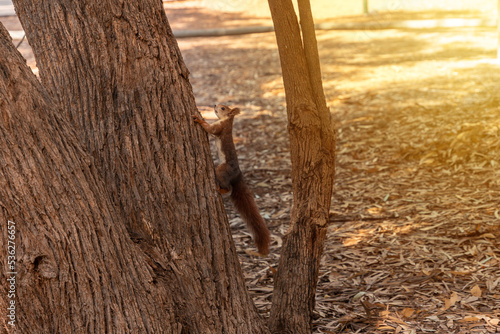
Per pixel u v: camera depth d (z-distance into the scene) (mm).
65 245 2393
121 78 2971
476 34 14594
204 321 2912
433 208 5820
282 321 3434
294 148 3500
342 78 11992
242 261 5113
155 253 2881
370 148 7914
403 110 9352
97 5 2967
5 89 2363
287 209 6293
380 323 3785
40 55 3014
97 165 2877
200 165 3123
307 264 3480
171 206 2984
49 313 2334
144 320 2611
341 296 4262
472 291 4113
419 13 16781
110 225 2609
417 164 7145
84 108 2959
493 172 6508
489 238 4992
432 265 4641
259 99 11047
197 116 3182
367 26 14781
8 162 2303
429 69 11883
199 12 19781
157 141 2996
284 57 3373
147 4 3070
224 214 3211
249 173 7559
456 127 7969
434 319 3777
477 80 10547
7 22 16500
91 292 2445
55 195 2404
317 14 17797
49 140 2457
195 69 13727
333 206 6238
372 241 5219
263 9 19609
